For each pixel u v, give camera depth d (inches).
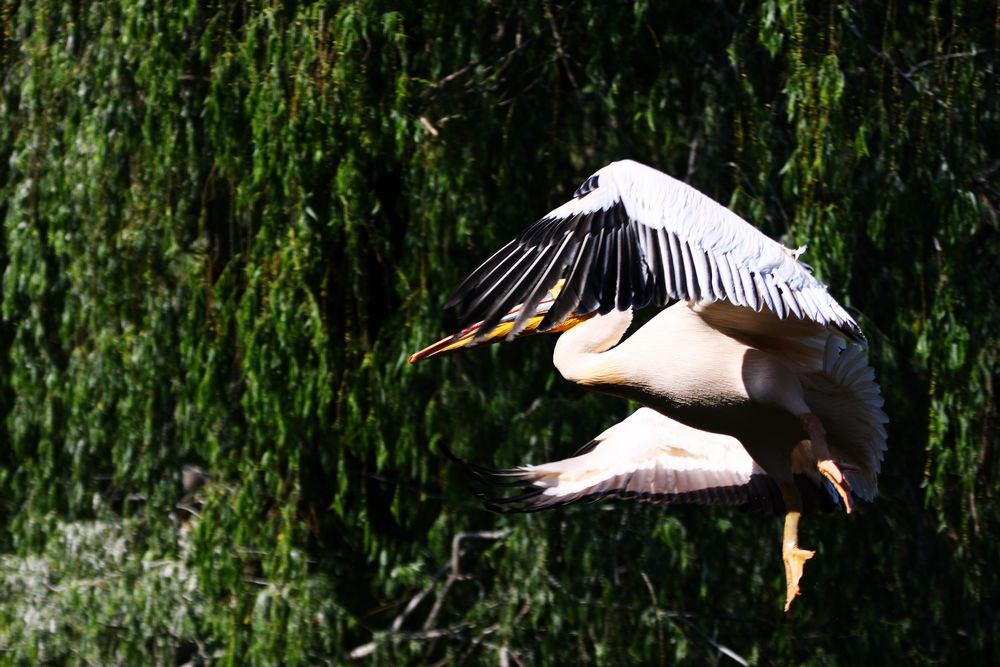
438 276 479.8
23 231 496.7
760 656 538.0
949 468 483.5
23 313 516.7
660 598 506.6
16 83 514.3
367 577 569.9
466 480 502.3
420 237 479.8
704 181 489.4
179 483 519.2
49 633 491.5
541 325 231.5
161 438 507.8
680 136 500.1
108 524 518.9
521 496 354.3
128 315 494.3
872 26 490.9
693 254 240.7
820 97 448.1
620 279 234.8
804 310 248.5
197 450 489.1
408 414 482.6
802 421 293.1
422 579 523.8
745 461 351.6
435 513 542.6
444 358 489.4
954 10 479.5
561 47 494.6
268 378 457.4
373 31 458.3
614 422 489.7
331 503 546.6
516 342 506.9
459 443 491.2
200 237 491.8
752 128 477.1
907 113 469.7
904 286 507.8
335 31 451.5
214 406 483.5
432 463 528.1
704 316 304.8
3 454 558.9
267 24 465.7
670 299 235.6
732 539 512.7
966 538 493.7
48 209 493.0
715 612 535.2
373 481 554.6
